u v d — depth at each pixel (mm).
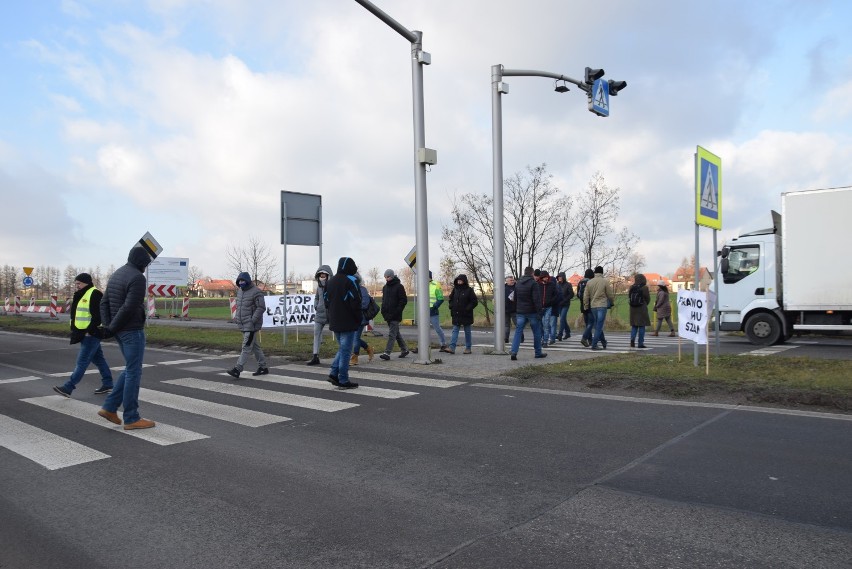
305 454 5652
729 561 3371
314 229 16031
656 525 3869
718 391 7809
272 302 15570
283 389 9133
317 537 3818
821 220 13984
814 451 5359
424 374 10422
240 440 6191
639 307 14398
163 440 6223
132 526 4051
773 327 14711
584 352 13328
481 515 4109
